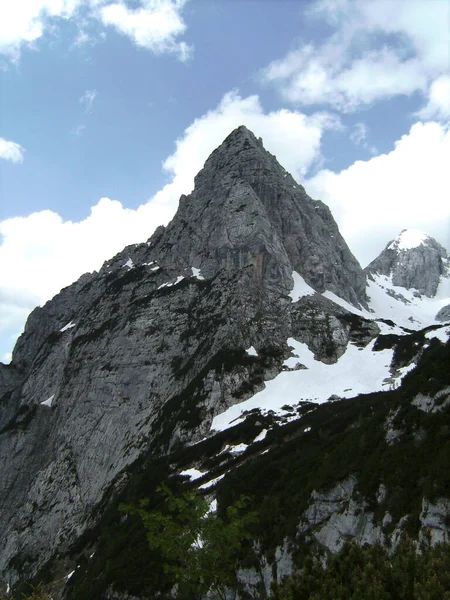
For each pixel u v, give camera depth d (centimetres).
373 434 5356
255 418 9775
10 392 16962
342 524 4706
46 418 13988
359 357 12350
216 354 12275
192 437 10194
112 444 12069
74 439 12850
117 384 13162
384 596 2341
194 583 3366
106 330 14550
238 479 7150
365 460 5072
